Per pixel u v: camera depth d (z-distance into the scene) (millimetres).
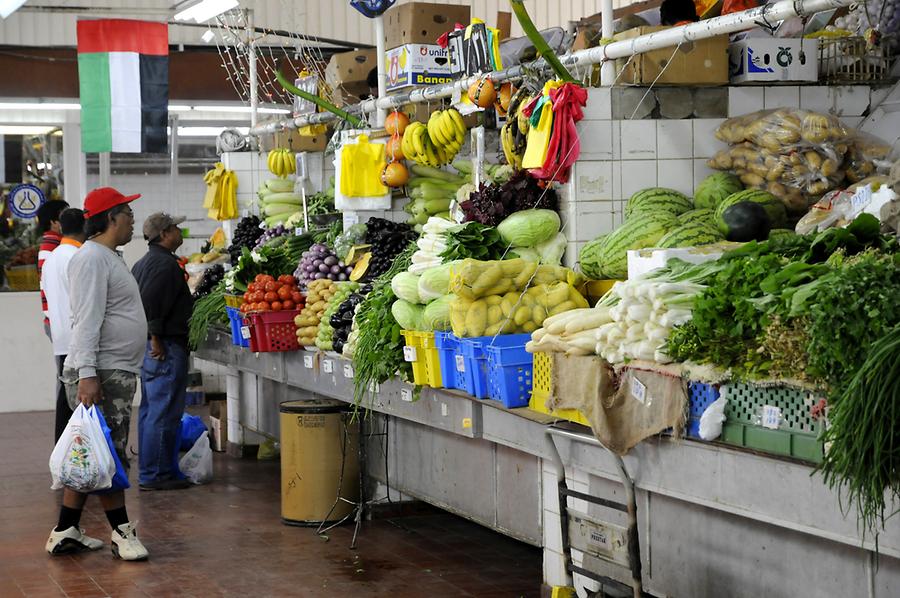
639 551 4258
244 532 6949
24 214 13234
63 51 13367
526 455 5336
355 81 9242
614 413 4023
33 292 12586
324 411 6988
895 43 5828
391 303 5855
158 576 6000
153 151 11125
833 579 3502
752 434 3482
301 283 7801
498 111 6426
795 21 6176
